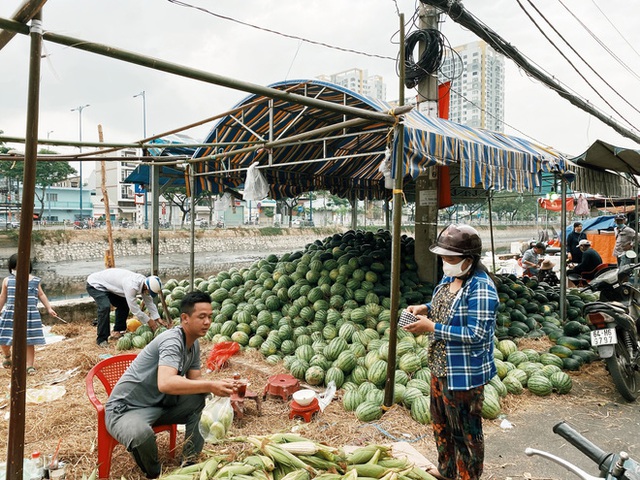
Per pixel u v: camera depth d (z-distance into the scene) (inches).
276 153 397.7
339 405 204.5
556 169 313.3
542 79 373.7
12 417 103.6
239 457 125.4
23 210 99.3
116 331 318.3
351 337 253.8
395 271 192.4
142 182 415.5
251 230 1897.1
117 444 147.7
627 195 430.6
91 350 288.0
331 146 410.0
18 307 101.4
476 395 118.5
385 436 174.4
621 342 220.5
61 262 1332.4
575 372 250.1
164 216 2297.0
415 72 326.3
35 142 99.7
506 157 273.3
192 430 147.7
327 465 123.2
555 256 592.4
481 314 115.6
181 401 146.1
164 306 309.6
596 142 315.0
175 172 412.8
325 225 2463.1
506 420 189.0
